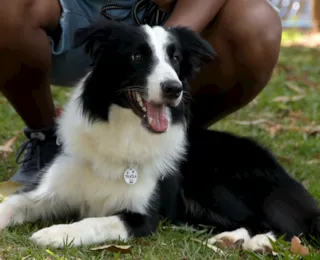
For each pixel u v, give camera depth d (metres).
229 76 4.52
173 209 4.19
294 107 7.48
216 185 4.31
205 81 4.59
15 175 4.59
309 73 9.45
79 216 4.11
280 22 4.51
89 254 3.46
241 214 4.23
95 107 3.88
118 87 3.84
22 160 4.89
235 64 4.45
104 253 3.47
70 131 4.01
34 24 4.04
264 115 7.15
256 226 4.12
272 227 4.07
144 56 3.79
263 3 4.43
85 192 3.98
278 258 3.59
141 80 3.74
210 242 3.83
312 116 7.12
